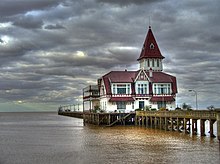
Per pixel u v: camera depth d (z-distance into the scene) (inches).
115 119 3253.0
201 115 2033.7
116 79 3380.9
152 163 1293.1
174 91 3442.4
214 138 1951.3
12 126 3853.3
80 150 1643.7
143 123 3041.3
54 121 5182.1
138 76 3398.1
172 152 1519.4
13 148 1758.1
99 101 3816.4
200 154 1451.8
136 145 1779.0
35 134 2610.7
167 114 2511.1
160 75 3540.8
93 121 3550.7
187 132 2370.8
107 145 1807.3
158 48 4138.8
